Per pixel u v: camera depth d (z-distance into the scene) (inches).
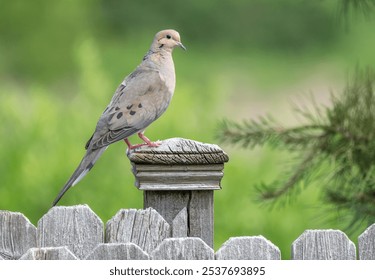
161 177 250.1
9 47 1373.0
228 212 485.4
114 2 2062.0
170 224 253.3
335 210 313.3
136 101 314.5
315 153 312.3
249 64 1932.8
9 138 514.0
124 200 485.4
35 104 535.5
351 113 305.1
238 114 1421.0
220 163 250.8
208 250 233.6
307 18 2018.9
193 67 1907.0
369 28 1947.6
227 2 2068.2
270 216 479.5
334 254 235.9
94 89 550.3
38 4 1349.7
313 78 1803.6
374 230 235.1
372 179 307.3
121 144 501.0
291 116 1245.1
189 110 541.3
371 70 311.7
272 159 513.0
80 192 486.9
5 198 490.0
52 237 242.2
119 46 1947.6
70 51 1363.2
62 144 506.0
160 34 327.9
